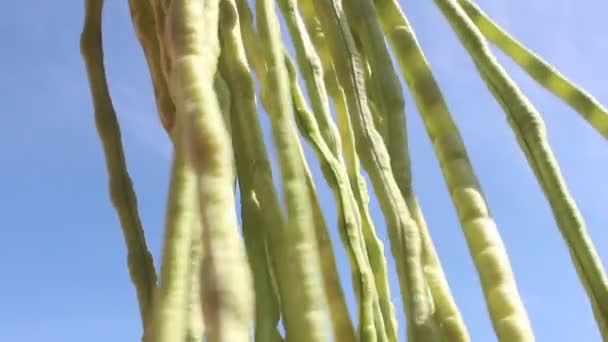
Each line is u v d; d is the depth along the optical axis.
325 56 0.29
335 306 0.21
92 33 0.28
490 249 0.21
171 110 0.27
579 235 0.22
